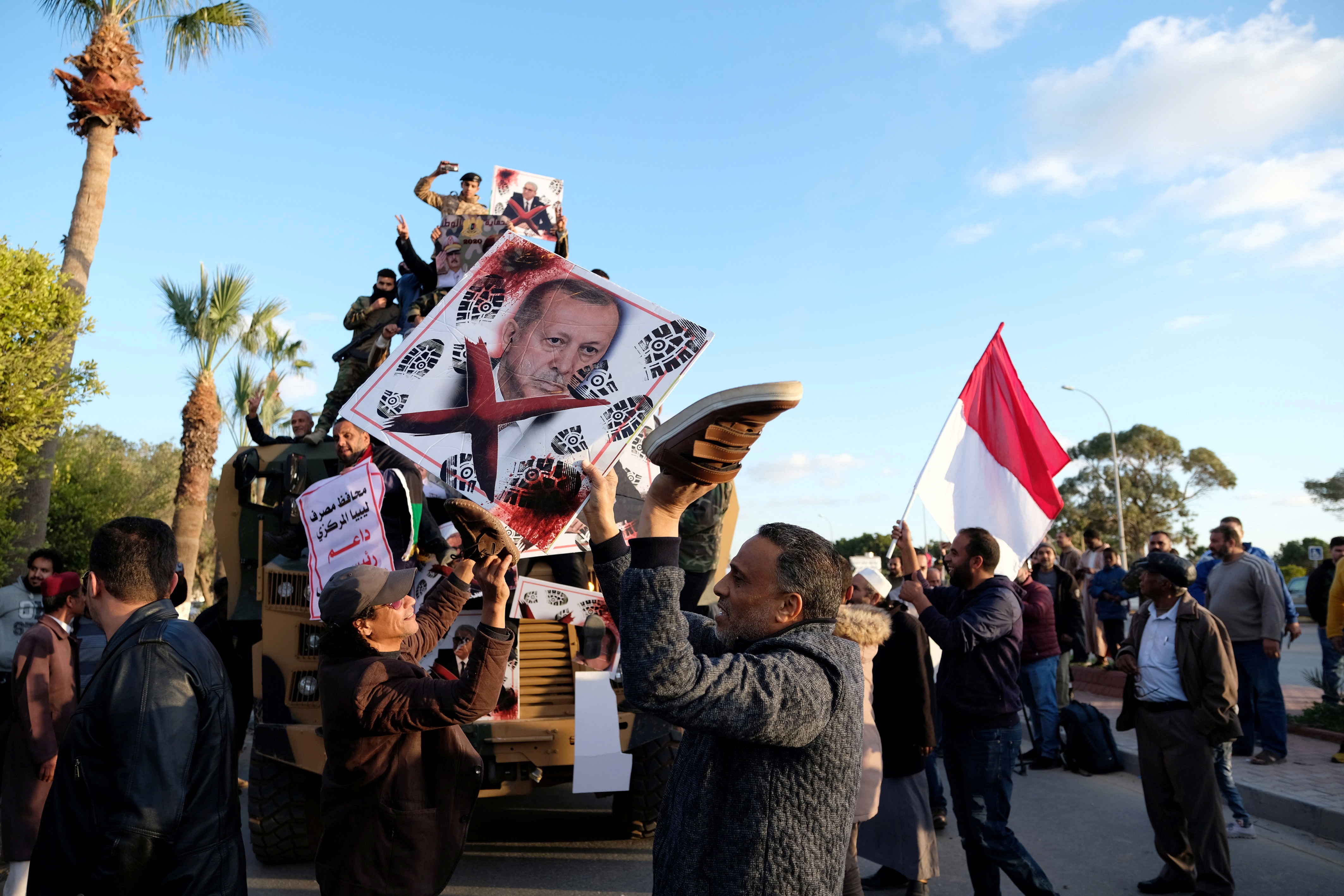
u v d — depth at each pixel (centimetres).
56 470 2069
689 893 187
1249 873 536
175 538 274
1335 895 496
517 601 533
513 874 553
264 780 571
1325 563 1016
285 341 2930
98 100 1455
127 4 1535
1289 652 2039
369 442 495
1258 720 810
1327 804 621
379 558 431
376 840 273
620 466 498
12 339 1092
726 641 213
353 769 275
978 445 690
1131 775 837
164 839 232
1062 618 1070
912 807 488
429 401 319
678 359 310
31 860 244
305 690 551
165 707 240
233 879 253
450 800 284
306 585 554
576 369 318
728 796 189
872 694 457
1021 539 673
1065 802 734
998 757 443
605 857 587
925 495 682
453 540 516
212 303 2398
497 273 333
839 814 189
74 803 239
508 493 306
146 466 3256
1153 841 612
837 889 190
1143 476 6488
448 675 521
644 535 180
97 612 262
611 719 536
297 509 524
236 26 1556
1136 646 512
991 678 446
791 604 204
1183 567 488
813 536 210
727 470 176
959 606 482
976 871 450
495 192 780
